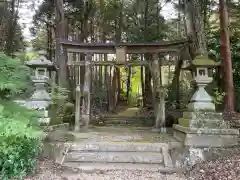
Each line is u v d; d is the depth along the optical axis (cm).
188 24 853
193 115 479
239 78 907
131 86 2152
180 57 856
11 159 346
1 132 325
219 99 718
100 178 386
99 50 854
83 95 862
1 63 378
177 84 1034
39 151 429
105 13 1498
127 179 384
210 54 940
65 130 571
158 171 419
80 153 475
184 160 449
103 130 836
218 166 398
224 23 788
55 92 668
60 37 1018
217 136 459
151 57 881
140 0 1441
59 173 400
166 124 930
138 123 1122
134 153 481
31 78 502
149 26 1447
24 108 387
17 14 1368
